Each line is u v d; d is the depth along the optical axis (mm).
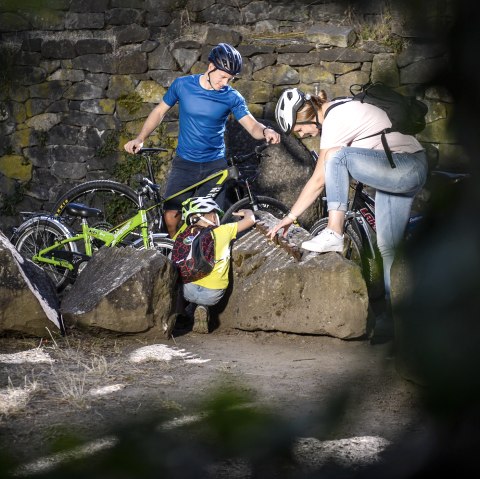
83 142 8734
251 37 8266
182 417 979
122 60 8500
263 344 5207
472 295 731
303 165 7785
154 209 7000
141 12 8461
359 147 4719
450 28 718
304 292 5188
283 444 868
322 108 4867
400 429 871
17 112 8883
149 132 6660
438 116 814
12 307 5012
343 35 7914
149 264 5219
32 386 4082
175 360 4750
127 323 5145
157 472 859
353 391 888
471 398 728
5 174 9008
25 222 7090
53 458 924
